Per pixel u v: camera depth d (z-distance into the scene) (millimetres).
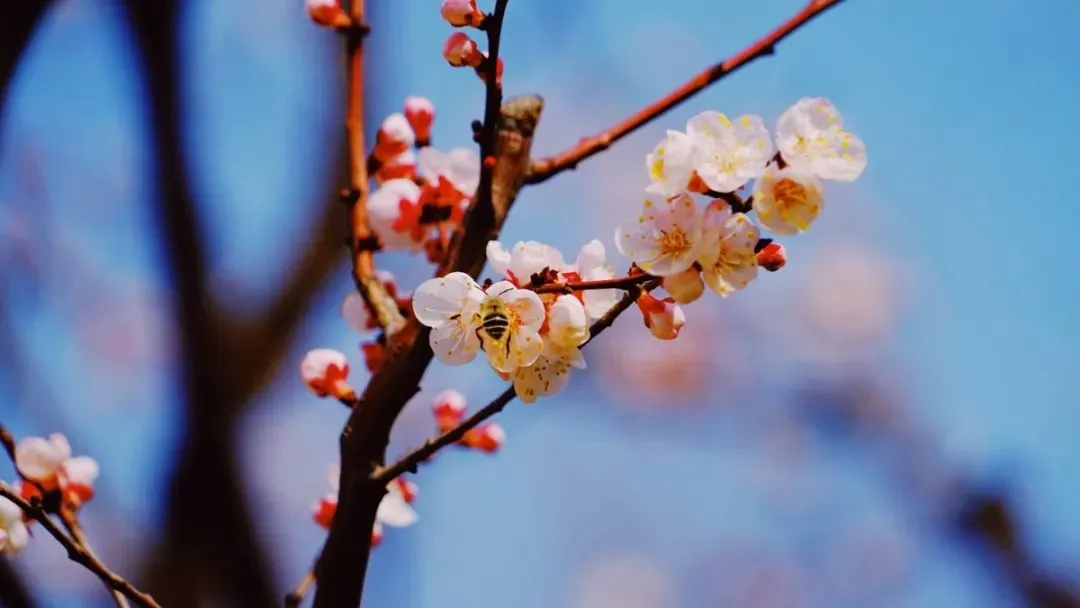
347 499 1134
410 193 1190
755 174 1070
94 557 1121
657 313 1090
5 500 1156
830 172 1069
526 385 1093
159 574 1732
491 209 1155
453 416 1213
